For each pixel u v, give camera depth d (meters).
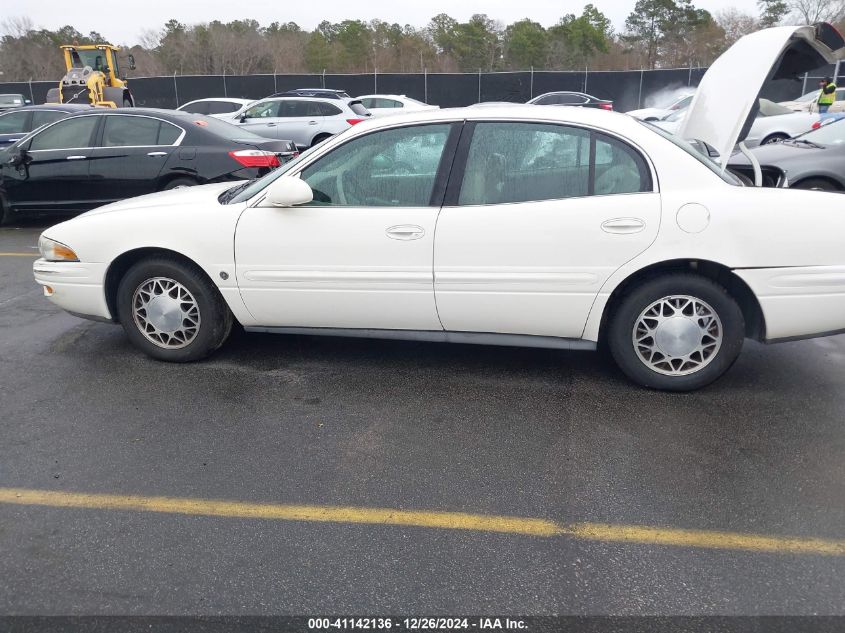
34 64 49.28
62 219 9.79
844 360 4.47
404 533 2.76
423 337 4.10
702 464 3.23
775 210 3.59
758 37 4.21
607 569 2.54
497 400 3.94
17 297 6.06
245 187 4.53
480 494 3.02
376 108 20.39
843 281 3.62
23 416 3.77
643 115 20.28
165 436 3.54
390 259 3.91
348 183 3.99
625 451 3.36
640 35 49.66
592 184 3.73
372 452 3.38
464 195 3.85
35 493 3.04
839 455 3.30
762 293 3.67
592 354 4.62
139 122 8.23
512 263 3.79
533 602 2.38
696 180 3.67
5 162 8.37
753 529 2.76
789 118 13.23
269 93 29.58
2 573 2.54
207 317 4.34
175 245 4.18
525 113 3.83
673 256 3.64
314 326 4.24
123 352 4.71
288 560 2.60
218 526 2.81
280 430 3.60
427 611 2.35
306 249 4.00
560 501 2.96
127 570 2.55
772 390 4.02
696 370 3.89
